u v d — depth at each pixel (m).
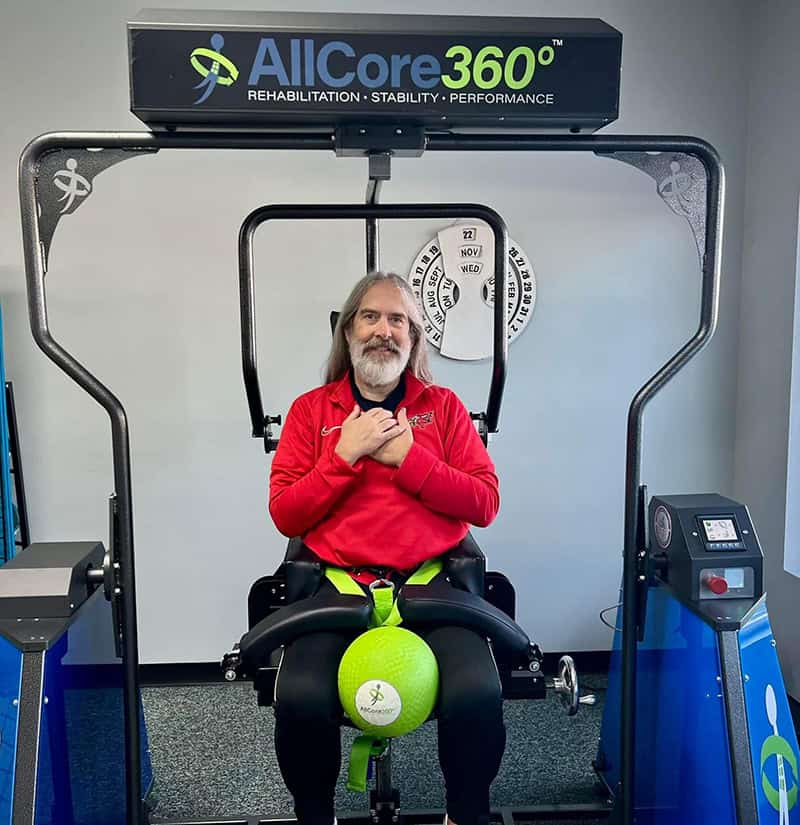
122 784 1.96
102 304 2.86
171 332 2.89
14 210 2.80
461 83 1.29
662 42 2.89
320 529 1.78
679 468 3.10
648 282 3.00
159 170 2.83
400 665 1.41
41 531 2.94
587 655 3.15
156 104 1.26
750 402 2.96
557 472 3.06
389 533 1.73
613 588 3.13
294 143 1.42
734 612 1.69
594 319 3.00
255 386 1.93
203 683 3.05
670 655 1.86
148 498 2.96
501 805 2.21
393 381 1.84
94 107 2.79
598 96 1.31
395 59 1.27
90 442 2.92
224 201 2.85
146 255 2.86
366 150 1.40
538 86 1.30
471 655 1.51
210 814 2.21
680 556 1.78
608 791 2.26
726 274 3.01
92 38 2.76
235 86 1.26
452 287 2.92
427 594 1.58
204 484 2.97
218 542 3.00
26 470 2.91
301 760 1.43
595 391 3.04
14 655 1.51
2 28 2.73
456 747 1.45
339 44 1.26
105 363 2.89
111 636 1.91
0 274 2.82
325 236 2.89
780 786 1.68
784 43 2.68
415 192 2.90
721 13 2.89
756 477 2.93
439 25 1.30
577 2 2.86
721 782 1.62
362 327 1.80
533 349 3.00
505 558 3.09
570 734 2.65
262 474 2.98
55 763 1.54
